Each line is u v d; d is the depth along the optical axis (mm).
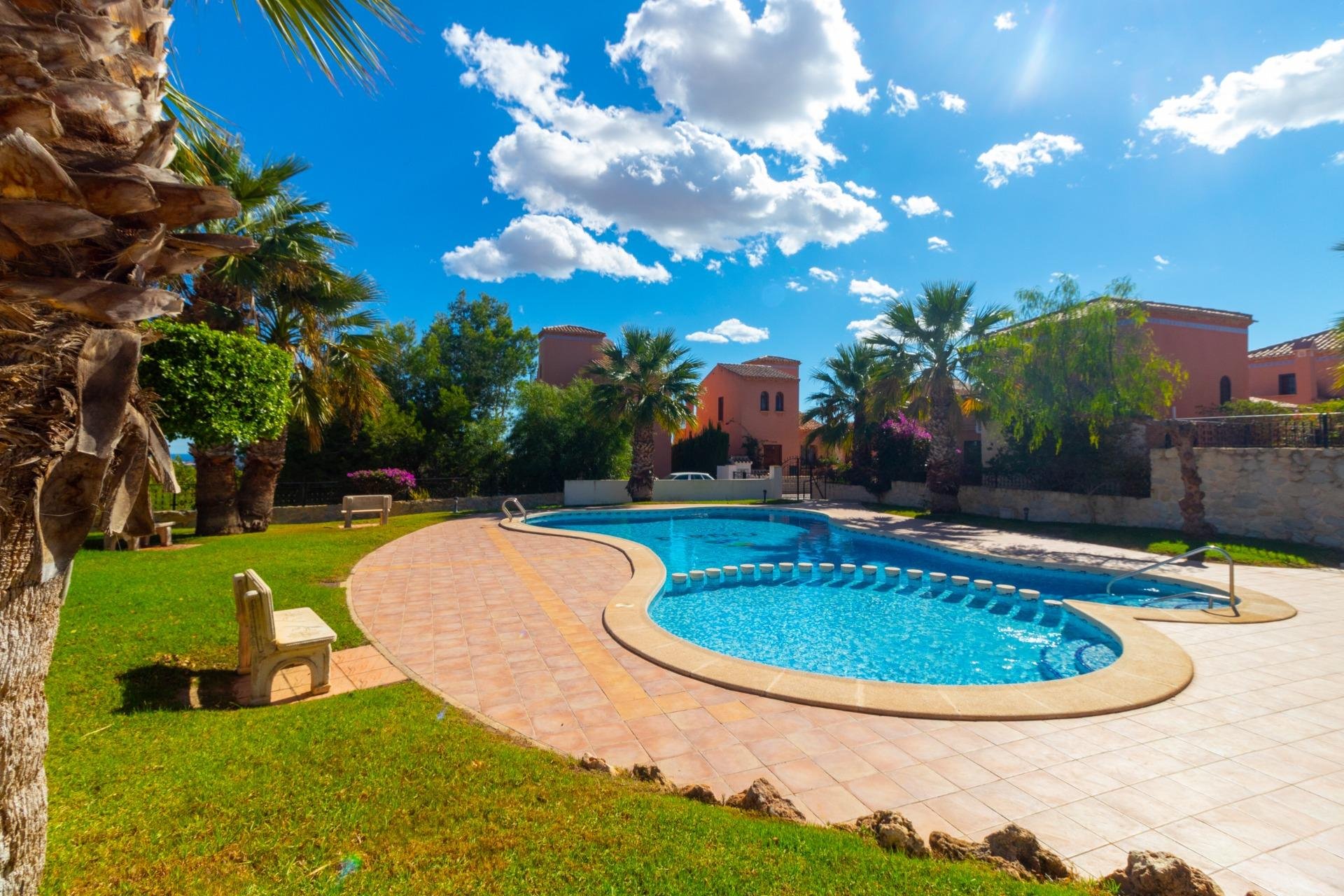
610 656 5965
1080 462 15031
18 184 1243
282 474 18734
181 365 7930
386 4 2373
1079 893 2520
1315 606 7801
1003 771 3842
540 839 2766
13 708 1533
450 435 21703
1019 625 8625
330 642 4836
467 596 8359
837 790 3611
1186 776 3791
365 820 2908
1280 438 11836
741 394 30359
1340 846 3111
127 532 1841
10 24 1301
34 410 1349
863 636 8227
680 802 3223
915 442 21141
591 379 23859
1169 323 17922
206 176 2764
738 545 15336
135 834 2695
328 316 13180
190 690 4750
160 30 1660
